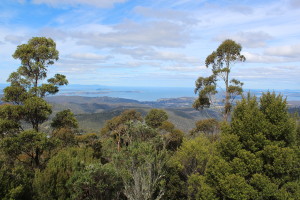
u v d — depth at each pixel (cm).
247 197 817
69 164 1396
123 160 1425
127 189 1070
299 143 1054
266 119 909
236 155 930
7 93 1650
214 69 2611
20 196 1140
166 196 1366
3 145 1445
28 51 1717
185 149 1477
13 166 1566
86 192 1302
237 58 2497
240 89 2339
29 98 1645
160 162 1268
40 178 1222
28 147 1535
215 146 1002
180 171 1480
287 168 826
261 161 847
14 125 1580
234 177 847
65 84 1922
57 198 1228
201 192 1000
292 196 820
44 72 1850
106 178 1270
